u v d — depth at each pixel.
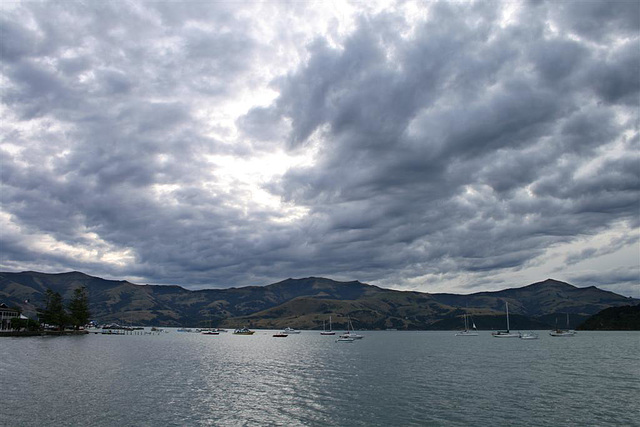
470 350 167.00
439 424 45.66
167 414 48.81
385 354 146.75
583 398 59.38
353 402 56.78
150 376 79.81
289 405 54.66
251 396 60.66
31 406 51.41
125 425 44.00
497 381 76.44
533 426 44.78
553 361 115.31
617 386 70.00
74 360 104.88
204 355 136.88
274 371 92.31
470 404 55.50
